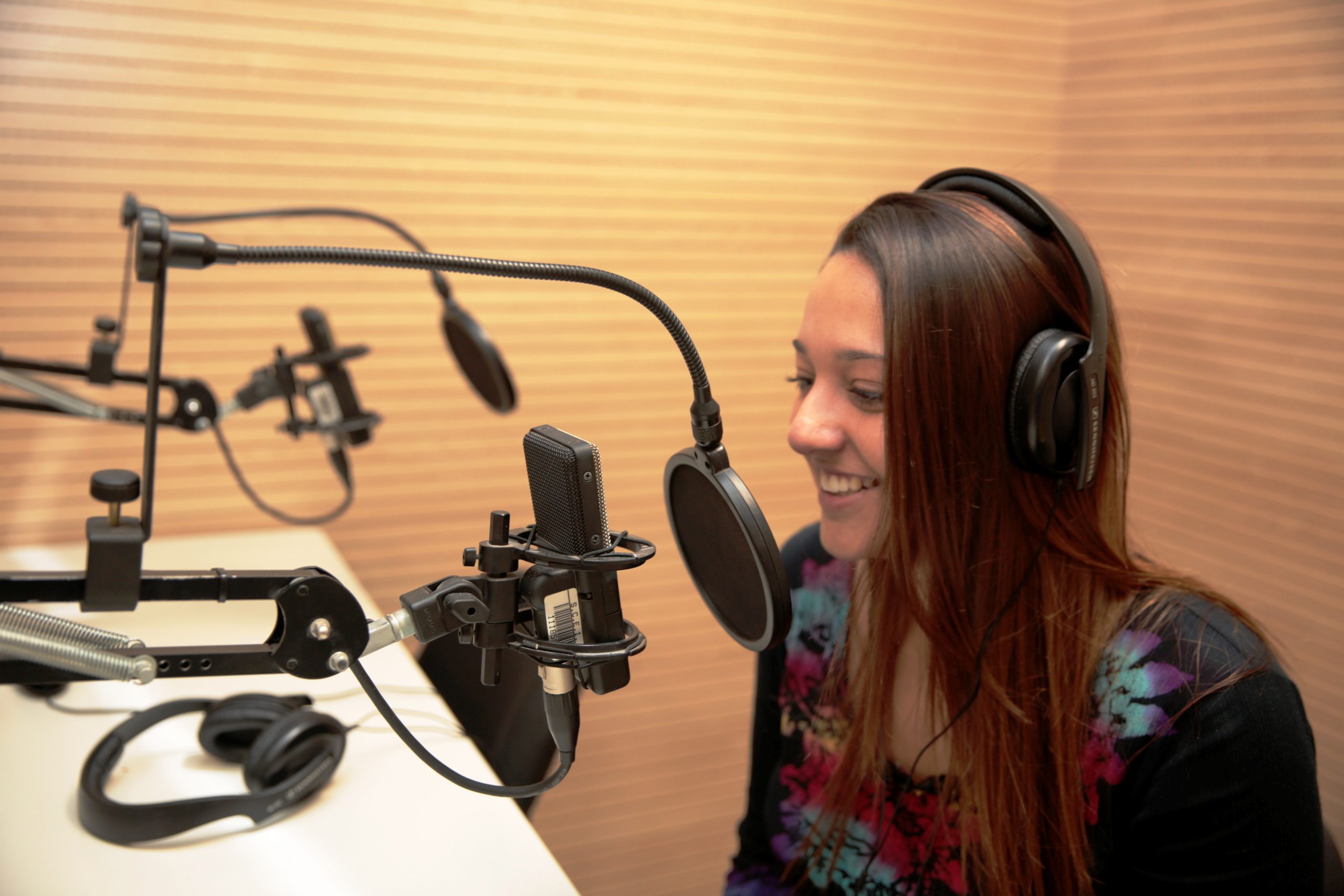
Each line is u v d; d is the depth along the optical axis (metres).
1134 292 2.46
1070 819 0.97
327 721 1.12
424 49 1.91
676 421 2.28
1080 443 0.90
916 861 1.07
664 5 2.08
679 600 2.33
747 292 2.30
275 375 1.41
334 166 1.89
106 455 1.81
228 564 1.66
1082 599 1.00
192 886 0.93
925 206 0.96
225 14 1.76
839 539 1.03
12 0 1.62
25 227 1.70
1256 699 0.92
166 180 1.77
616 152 2.11
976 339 0.90
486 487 2.12
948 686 1.00
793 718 1.24
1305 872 0.91
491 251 2.05
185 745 1.19
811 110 2.28
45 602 0.59
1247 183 2.17
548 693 0.68
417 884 0.95
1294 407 2.12
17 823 1.02
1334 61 1.98
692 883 2.44
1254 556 2.22
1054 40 2.52
